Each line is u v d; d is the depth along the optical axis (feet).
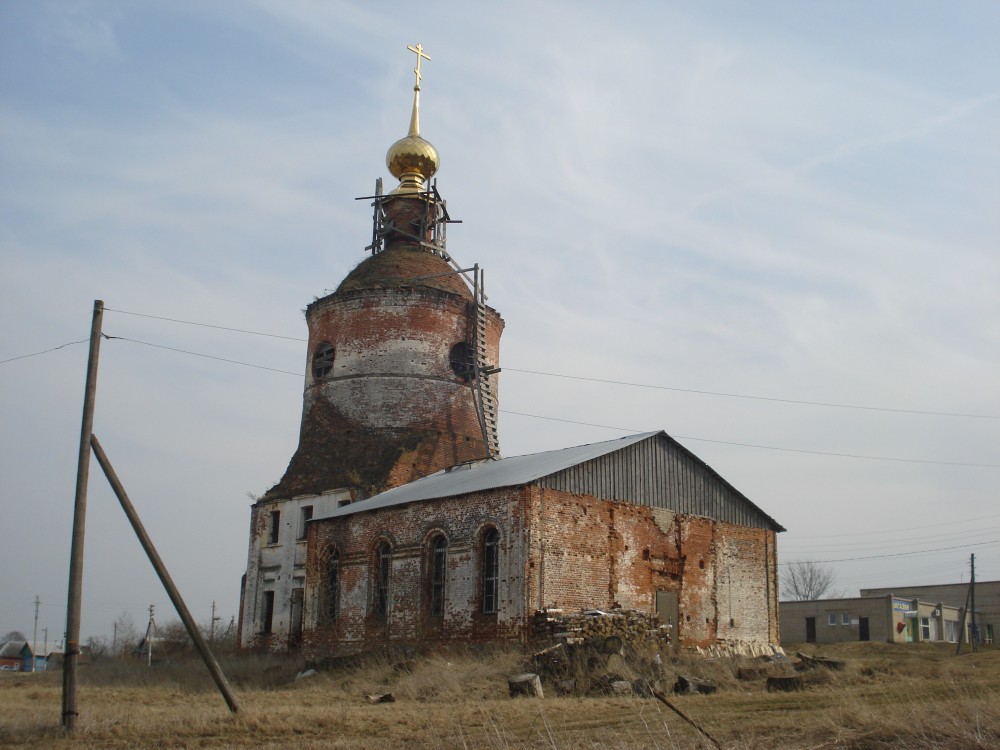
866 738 42.01
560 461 106.83
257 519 140.05
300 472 137.80
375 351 140.97
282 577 133.69
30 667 256.11
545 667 80.59
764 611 118.62
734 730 47.03
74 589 56.39
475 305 145.28
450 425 139.85
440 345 142.51
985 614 257.75
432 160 159.63
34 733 52.65
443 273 148.46
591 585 99.96
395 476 130.00
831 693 63.98
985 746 38.45
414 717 58.18
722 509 117.08
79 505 57.67
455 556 102.78
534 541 95.76
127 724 55.11
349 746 47.16
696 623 109.81
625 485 106.52
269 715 58.23
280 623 131.95
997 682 67.31
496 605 97.14
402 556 108.99
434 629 103.09
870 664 86.17
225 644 166.50
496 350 151.94
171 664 129.90
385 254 152.76
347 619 114.73
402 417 137.90
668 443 112.88
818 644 189.16
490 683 76.89
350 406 139.74
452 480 117.80
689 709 58.75
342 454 136.26
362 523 116.26
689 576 110.63
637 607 103.86
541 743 46.52
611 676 76.23
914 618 217.56
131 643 245.04
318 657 116.06
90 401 59.26
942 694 59.11
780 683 69.77
